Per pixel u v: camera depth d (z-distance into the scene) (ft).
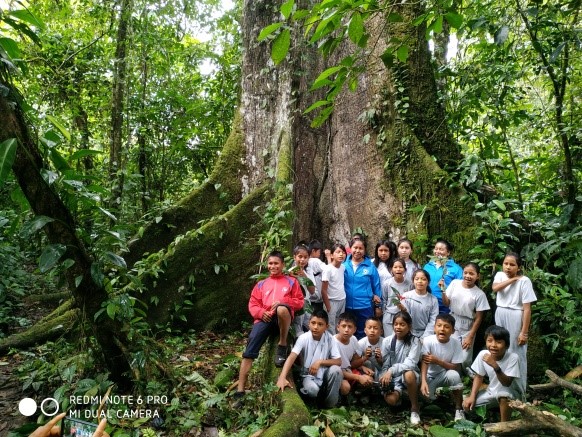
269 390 12.82
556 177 21.91
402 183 20.62
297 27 23.71
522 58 20.88
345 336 14.78
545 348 16.66
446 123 21.53
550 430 10.36
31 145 10.54
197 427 11.76
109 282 12.39
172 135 30.96
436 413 14.29
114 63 26.53
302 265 16.17
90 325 12.34
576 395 14.92
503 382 13.10
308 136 23.89
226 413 12.42
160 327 18.67
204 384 13.44
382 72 21.80
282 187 20.58
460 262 18.33
